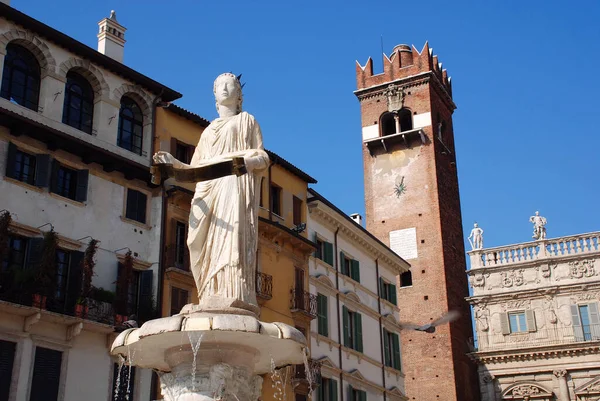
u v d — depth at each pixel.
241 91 11.87
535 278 64.44
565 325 61.94
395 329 56.09
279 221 44.25
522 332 63.38
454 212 78.00
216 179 10.88
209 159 10.99
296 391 40.56
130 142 37.53
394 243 73.44
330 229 49.78
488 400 62.75
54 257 30.75
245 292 10.38
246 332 9.44
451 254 73.38
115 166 35.50
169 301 35.31
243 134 11.24
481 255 67.44
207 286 10.45
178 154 39.62
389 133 79.88
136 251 35.59
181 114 39.84
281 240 43.06
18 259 31.02
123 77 37.56
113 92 36.88
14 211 31.06
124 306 32.91
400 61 80.44
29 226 31.27
